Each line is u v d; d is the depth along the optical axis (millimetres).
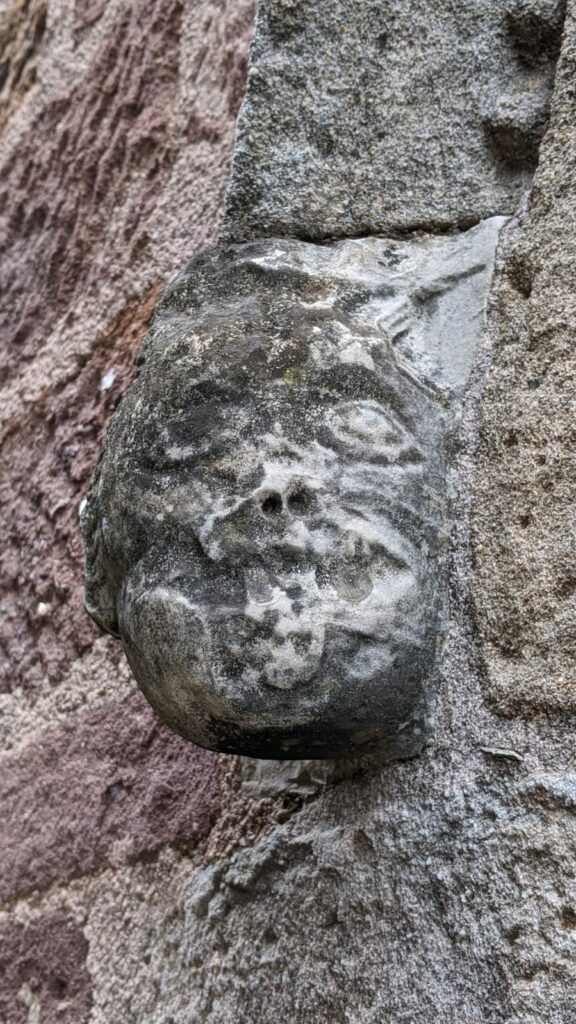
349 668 634
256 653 624
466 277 711
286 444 643
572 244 666
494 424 679
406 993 651
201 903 814
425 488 674
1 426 1171
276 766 804
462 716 663
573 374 650
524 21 720
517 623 648
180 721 655
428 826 662
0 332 1210
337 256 723
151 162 1091
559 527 641
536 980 608
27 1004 979
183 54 1098
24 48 1302
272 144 749
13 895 1017
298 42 753
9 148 1270
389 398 674
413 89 739
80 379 1099
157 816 897
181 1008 801
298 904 726
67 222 1167
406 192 734
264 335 668
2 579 1120
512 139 718
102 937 920
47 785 1010
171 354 675
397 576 652
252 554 632
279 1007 714
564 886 609
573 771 620
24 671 1069
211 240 1001
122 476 664
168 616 635
